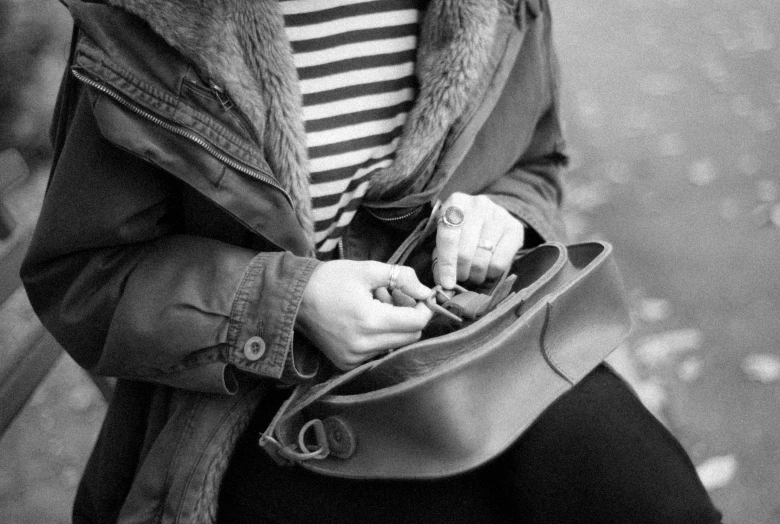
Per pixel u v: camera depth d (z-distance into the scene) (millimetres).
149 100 929
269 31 978
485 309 1018
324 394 944
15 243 1484
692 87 4281
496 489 1026
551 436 981
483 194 1283
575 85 4359
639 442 987
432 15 1089
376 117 1105
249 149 975
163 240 1037
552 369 997
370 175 1119
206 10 939
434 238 1141
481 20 1079
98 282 1027
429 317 983
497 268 1090
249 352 964
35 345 1457
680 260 2943
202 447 1040
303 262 987
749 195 3320
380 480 979
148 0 912
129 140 916
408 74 1123
